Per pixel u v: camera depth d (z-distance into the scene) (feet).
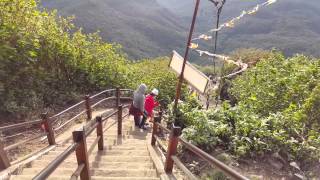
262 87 41.78
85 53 55.98
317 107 31.55
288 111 32.24
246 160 25.81
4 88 35.50
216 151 26.99
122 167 23.99
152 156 25.94
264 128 27.66
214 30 30.37
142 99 41.78
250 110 34.76
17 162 23.24
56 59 48.57
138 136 39.17
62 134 35.53
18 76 37.50
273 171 24.97
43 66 45.19
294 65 46.06
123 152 28.60
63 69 50.55
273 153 26.40
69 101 49.29
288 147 27.04
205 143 27.04
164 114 41.83
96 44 60.18
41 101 41.45
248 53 91.15
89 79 56.29
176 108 32.83
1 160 21.25
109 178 20.27
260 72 51.13
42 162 24.07
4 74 35.04
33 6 40.98
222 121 29.91
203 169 24.76
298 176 24.34
